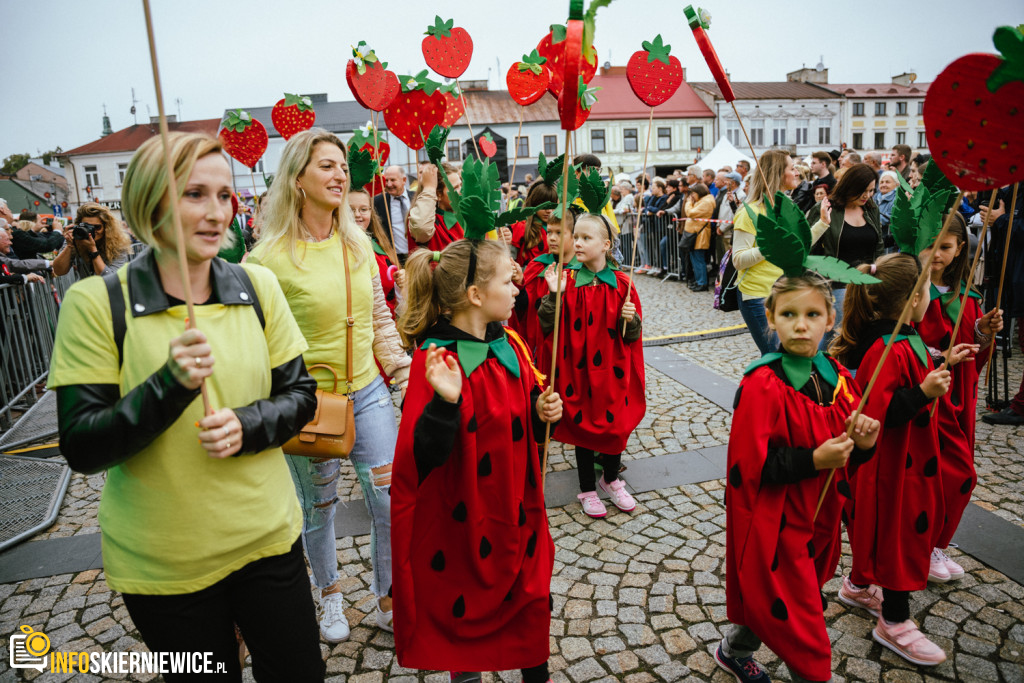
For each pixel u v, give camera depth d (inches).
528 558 83.7
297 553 66.1
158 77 50.1
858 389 88.1
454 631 80.7
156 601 59.6
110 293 56.8
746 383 81.9
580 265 143.8
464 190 83.3
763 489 79.3
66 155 1929.1
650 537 130.3
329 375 96.0
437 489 79.9
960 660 93.6
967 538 121.6
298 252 94.3
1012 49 58.8
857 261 172.7
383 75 134.6
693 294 401.1
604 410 137.3
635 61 135.3
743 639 87.5
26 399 245.4
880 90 1990.7
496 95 1727.4
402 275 135.9
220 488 59.3
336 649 102.2
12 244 287.9
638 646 100.0
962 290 112.7
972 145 63.8
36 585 124.0
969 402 104.8
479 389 79.4
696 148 1817.2
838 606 106.8
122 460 54.1
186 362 52.1
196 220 56.7
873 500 94.0
